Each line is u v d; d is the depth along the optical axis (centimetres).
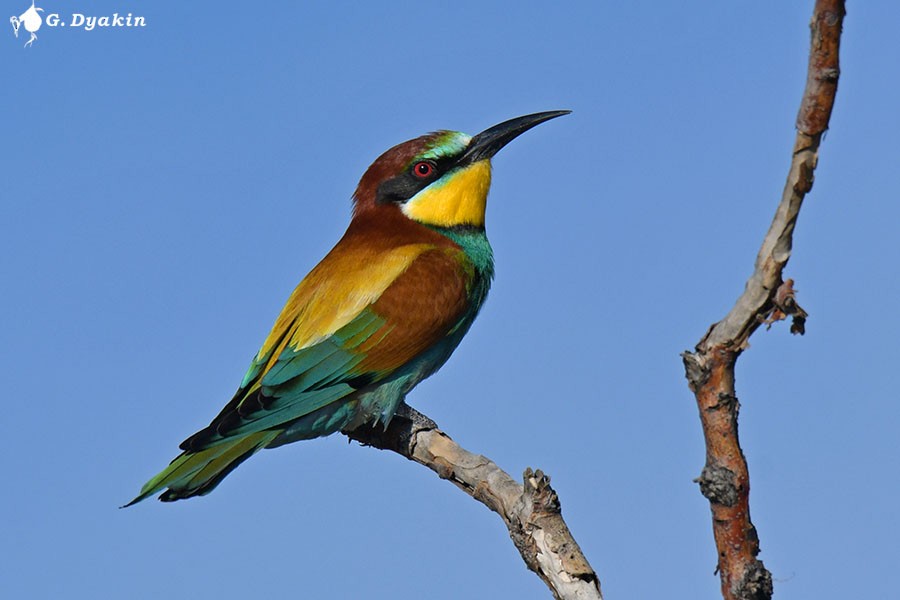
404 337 1216
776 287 549
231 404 1178
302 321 1220
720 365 566
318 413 1202
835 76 510
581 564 768
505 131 1308
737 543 574
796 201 537
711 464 575
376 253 1256
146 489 1089
